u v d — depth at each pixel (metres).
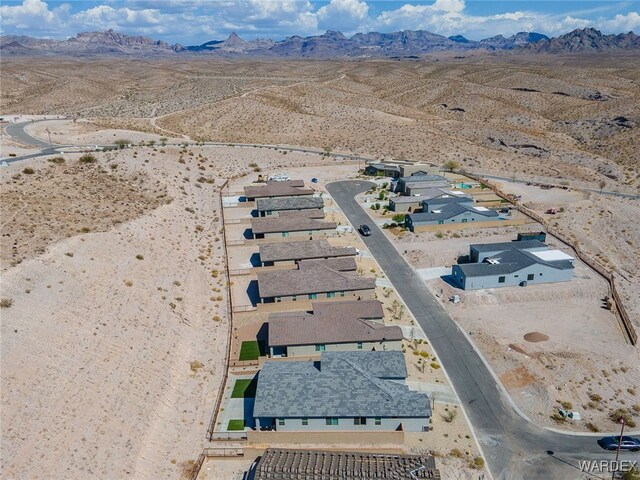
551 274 65.06
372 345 49.62
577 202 94.75
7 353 39.25
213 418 42.00
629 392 47.97
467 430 42.12
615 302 62.03
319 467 35.12
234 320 56.72
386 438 39.41
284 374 42.75
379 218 87.12
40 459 33.22
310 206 85.06
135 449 37.09
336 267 63.34
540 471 38.44
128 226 66.00
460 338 54.97
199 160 108.69
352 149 135.88
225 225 81.56
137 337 47.81
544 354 52.16
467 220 82.25
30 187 72.06
